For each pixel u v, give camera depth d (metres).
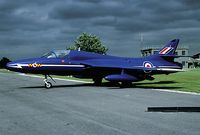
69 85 25.84
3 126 8.51
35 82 29.72
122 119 9.58
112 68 25.17
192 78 37.31
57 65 22.91
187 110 11.26
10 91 19.67
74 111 11.20
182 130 8.02
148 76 24.44
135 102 13.91
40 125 8.63
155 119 9.60
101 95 17.11
